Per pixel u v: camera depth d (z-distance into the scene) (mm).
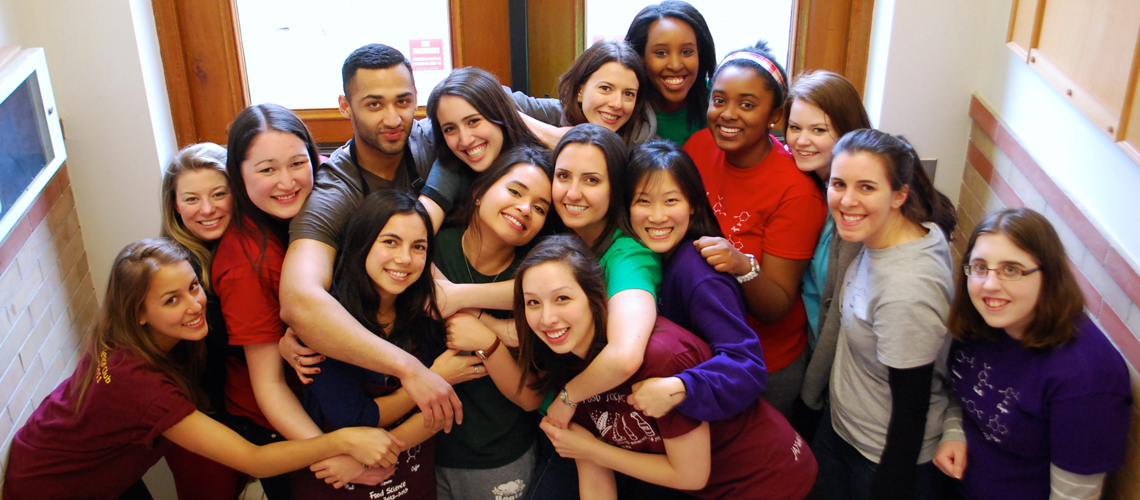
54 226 1938
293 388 1616
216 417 1670
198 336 1482
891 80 2121
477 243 1615
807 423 1887
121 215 2113
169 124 2170
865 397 1592
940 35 2074
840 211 1469
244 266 1496
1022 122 1894
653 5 1861
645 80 1783
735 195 1726
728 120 1646
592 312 1413
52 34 1939
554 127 1808
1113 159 1531
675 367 1357
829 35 2230
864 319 1510
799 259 1658
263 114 1493
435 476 1669
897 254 1460
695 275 1480
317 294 1407
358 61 1540
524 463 1706
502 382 1553
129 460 1552
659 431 1408
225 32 2146
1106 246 1538
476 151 1634
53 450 1491
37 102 1807
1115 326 1529
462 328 1525
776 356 1771
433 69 2305
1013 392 1433
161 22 2094
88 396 1447
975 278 1399
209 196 1522
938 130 2166
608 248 1558
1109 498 1562
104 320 1456
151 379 1447
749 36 2273
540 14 2287
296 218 1516
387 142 1590
